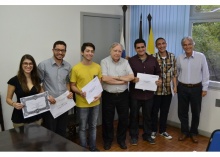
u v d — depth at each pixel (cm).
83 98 261
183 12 345
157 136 344
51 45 324
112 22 395
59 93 250
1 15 274
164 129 344
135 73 290
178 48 358
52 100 241
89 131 283
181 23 349
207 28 333
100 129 373
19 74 222
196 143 318
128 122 302
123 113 288
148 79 283
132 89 296
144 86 284
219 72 329
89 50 250
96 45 379
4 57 283
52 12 319
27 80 227
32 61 223
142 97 294
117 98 279
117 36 406
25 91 221
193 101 313
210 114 332
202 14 331
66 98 253
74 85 260
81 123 270
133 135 311
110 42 397
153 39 368
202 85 310
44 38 315
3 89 287
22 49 297
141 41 283
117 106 286
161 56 313
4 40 280
